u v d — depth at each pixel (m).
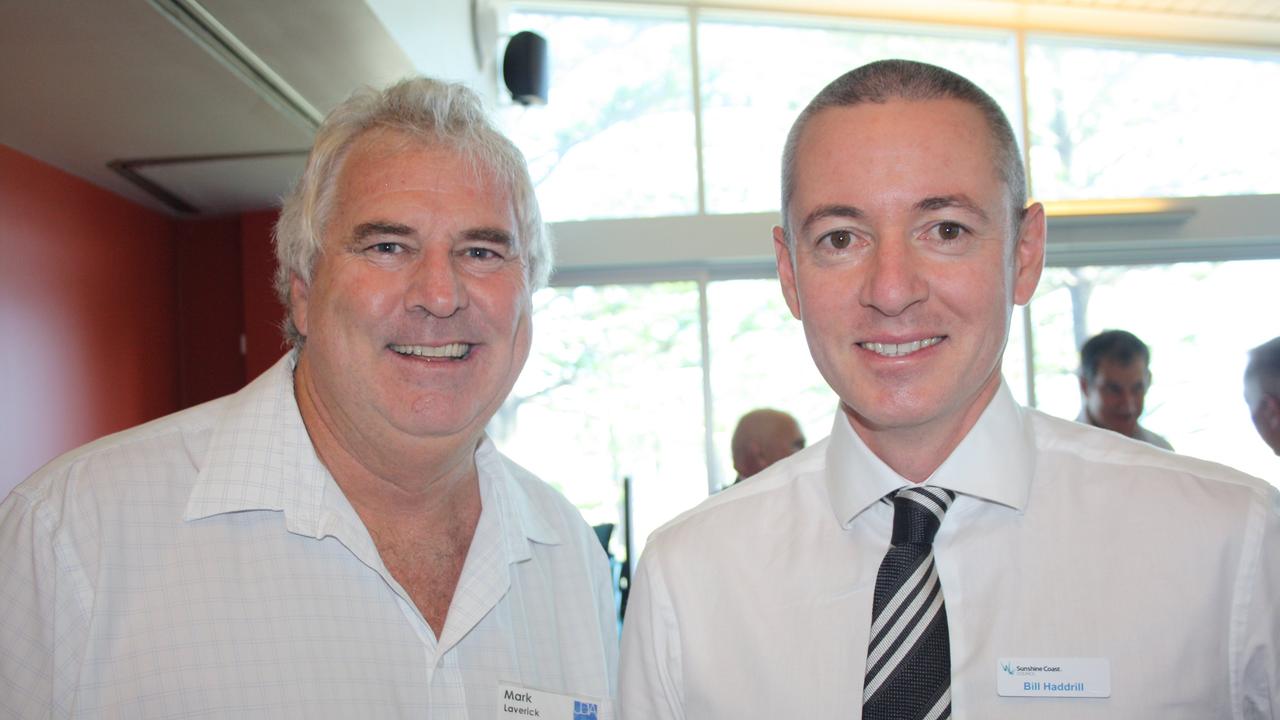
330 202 1.50
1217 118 7.29
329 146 1.53
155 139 4.71
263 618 1.46
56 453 5.00
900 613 1.34
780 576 1.46
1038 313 7.11
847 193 1.29
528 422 7.02
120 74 3.90
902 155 1.27
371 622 1.52
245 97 4.18
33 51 3.64
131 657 1.38
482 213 1.49
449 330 1.48
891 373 1.31
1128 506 1.37
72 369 5.16
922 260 1.29
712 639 1.46
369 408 1.48
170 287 6.19
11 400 4.68
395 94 1.54
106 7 3.30
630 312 7.11
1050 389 7.04
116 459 1.48
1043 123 7.30
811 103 1.39
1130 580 1.32
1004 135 1.34
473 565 1.62
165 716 1.38
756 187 7.23
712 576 1.49
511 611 1.68
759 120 7.30
